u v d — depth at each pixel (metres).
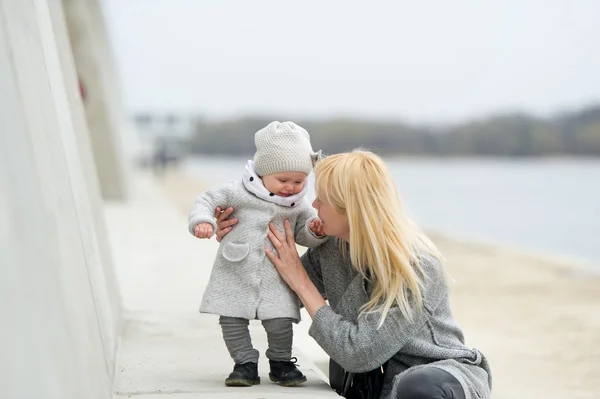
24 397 2.07
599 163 121.88
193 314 6.52
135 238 13.98
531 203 34.34
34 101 3.45
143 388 4.03
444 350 3.65
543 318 8.77
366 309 3.70
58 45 6.40
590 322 8.53
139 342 5.35
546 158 136.88
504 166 107.19
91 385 3.16
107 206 22.64
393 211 3.61
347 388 3.88
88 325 3.59
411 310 3.58
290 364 4.01
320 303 3.77
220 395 3.80
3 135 2.53
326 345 3.70
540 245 19.92
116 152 23.05
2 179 2.38
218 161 129.12
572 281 11.73
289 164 3.76
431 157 150.88
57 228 3.29
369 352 3.61
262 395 3.79
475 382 3.57
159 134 83.12
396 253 3.55
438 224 25.23
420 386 3.41
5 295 2.14
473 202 34.56
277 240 3.85
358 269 3.72
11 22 3.24
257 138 3.84
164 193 34.94
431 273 3.65
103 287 5.07
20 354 2.13
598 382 6.09
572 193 40.91
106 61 20.83
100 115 21.25
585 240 21.12
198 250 12.12
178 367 4.57
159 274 9.31
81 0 16.62
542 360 6.82
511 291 10.74
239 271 3.83
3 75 2.77
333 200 3.67
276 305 3.83
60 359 2.60
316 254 4.12
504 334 7.89
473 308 9.38
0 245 2.20
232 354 3.96
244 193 3.87
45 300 2.58
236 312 3.81
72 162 4.94
